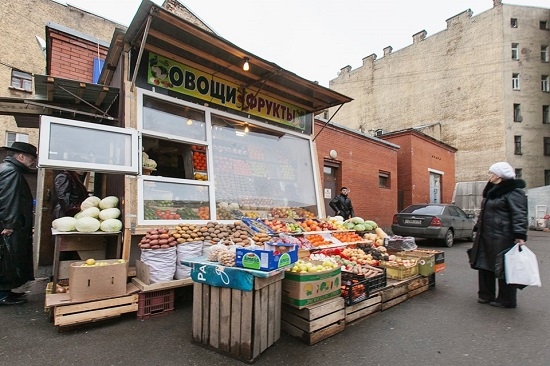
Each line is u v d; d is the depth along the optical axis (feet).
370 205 43.06
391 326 12.12
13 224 13.38
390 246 19.90
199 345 10.12
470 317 13.17
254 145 22.57
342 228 21.80
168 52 16.79
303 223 20.38
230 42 15.44
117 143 13.93
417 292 16.42
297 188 24.11
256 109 21.33
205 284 10.10
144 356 9.40
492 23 92.58
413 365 9.18
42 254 21.02
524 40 94.17
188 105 17.79
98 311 11.23
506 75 91.25
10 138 60.85
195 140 17.79
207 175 18.04
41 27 63.52
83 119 20.59
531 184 90.79
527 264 13.50
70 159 12.60
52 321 11.86
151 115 16.58
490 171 14.94
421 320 12.78
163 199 15.83
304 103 24.18
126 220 14.01
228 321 9.50
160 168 19.84
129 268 14.15
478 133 92.43
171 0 27.27
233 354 9.34
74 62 25.50
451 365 9.20
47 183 21.45
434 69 100.94
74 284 10.87
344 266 14.65
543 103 93.91
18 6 61.26
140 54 14.57
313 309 10.54
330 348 10.17
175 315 12.69
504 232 14.17
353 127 118.62
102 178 20.17
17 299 13.91
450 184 64.90
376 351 10.01
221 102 19.38
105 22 69.41
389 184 47.26
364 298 12.91
